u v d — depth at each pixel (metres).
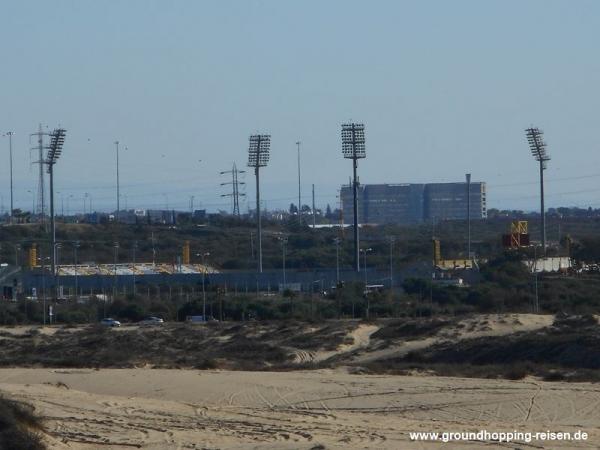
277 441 96.19
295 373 164.00
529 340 191.62
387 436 98.00
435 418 115.06
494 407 121.19
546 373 156.25
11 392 133.25
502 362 186.88
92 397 131.00
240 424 107.88
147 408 120.88
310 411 120.56
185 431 103.12
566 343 183.50
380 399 128.50
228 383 147.00
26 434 89.69
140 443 96.19
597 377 149.50
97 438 98.50
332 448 90.00
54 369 182.12
